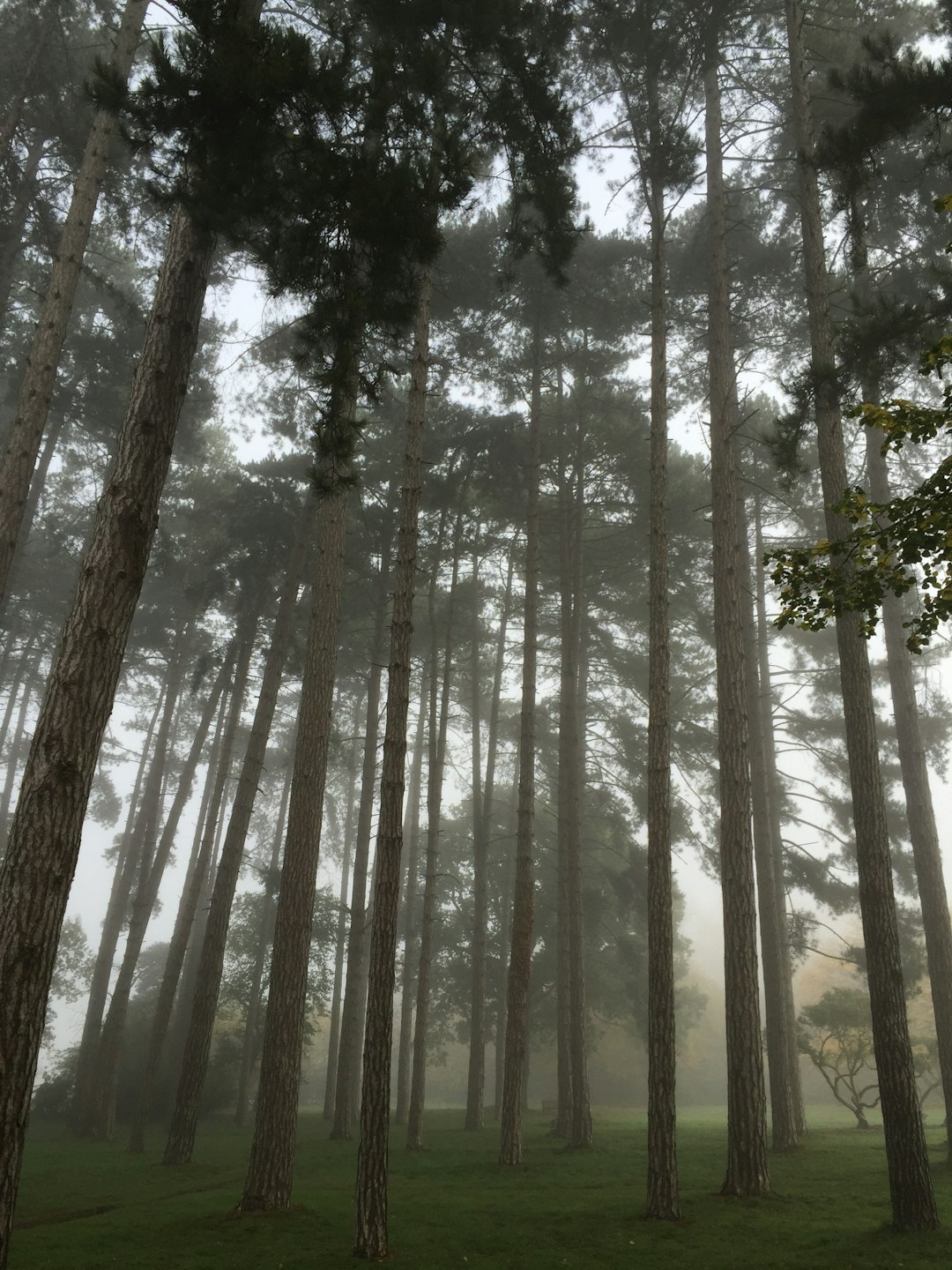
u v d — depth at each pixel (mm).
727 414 15320
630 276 21250
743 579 22062
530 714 19750
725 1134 23219
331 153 8500
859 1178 14055
